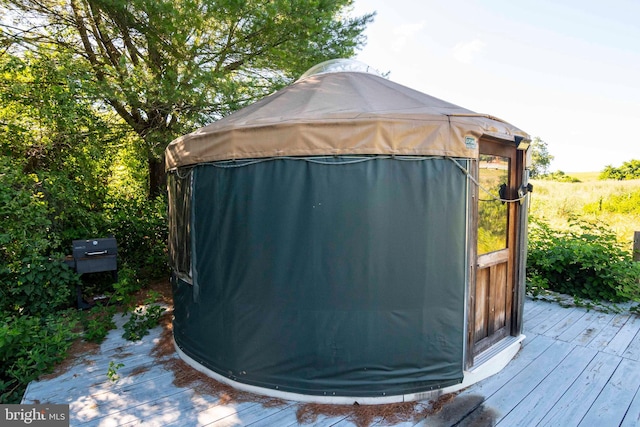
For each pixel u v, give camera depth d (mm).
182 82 4781
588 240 4961
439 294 2297
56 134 4859
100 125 5344
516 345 3031
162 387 2514
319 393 2291
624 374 2680
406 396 2297
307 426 2064
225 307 2496
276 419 2133
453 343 2355
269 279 2320
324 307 2252
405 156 2195
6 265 3758
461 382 2412
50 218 4617
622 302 4453
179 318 3062
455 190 2287
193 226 2740
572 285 4820
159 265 5566
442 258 2287
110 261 4262
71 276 4039
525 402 2301
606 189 12305
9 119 4812
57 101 4602
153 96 4711
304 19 4977
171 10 4223
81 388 2502
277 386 2359
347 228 2207
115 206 5785
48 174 4617
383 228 2207
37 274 3799
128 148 6391
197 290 2725
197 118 5254
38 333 3061
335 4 5645
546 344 3227
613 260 4570
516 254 3027
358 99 2666
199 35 4953
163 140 5188
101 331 3395
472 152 2285
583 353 3039
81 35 5316
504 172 2887
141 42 5070
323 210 2219
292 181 2250
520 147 2854
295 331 2301
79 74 4555
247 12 4793
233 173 2410
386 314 2244
